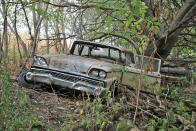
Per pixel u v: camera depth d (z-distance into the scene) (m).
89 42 6.06
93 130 3.01
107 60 5.79
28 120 3.10
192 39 8.94
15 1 5.10
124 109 3.70
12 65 7.95
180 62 9.77
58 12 6.11
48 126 3.05
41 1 5.16
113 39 8.45
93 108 3.13
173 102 4.69
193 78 8.50
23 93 3.56
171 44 7.34
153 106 4.03
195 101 4.93
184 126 3.15
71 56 5.48
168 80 9.40
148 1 6.68
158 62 6.20
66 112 3.77
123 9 3.23
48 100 4.40
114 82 4.79
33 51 7.69
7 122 2.74
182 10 6.03
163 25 7.08
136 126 3.08
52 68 4.80
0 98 2.98
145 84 5.55
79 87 4.50
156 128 3.25
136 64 6.15
